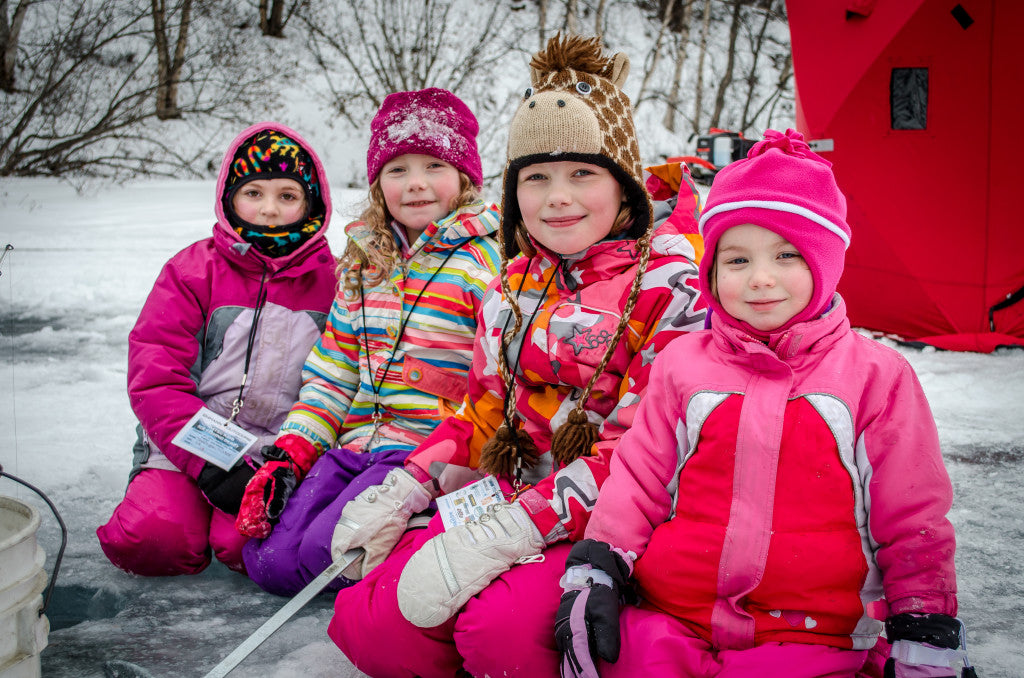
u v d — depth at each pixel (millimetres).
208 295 2570
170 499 2381
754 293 1560
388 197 2576
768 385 1560
